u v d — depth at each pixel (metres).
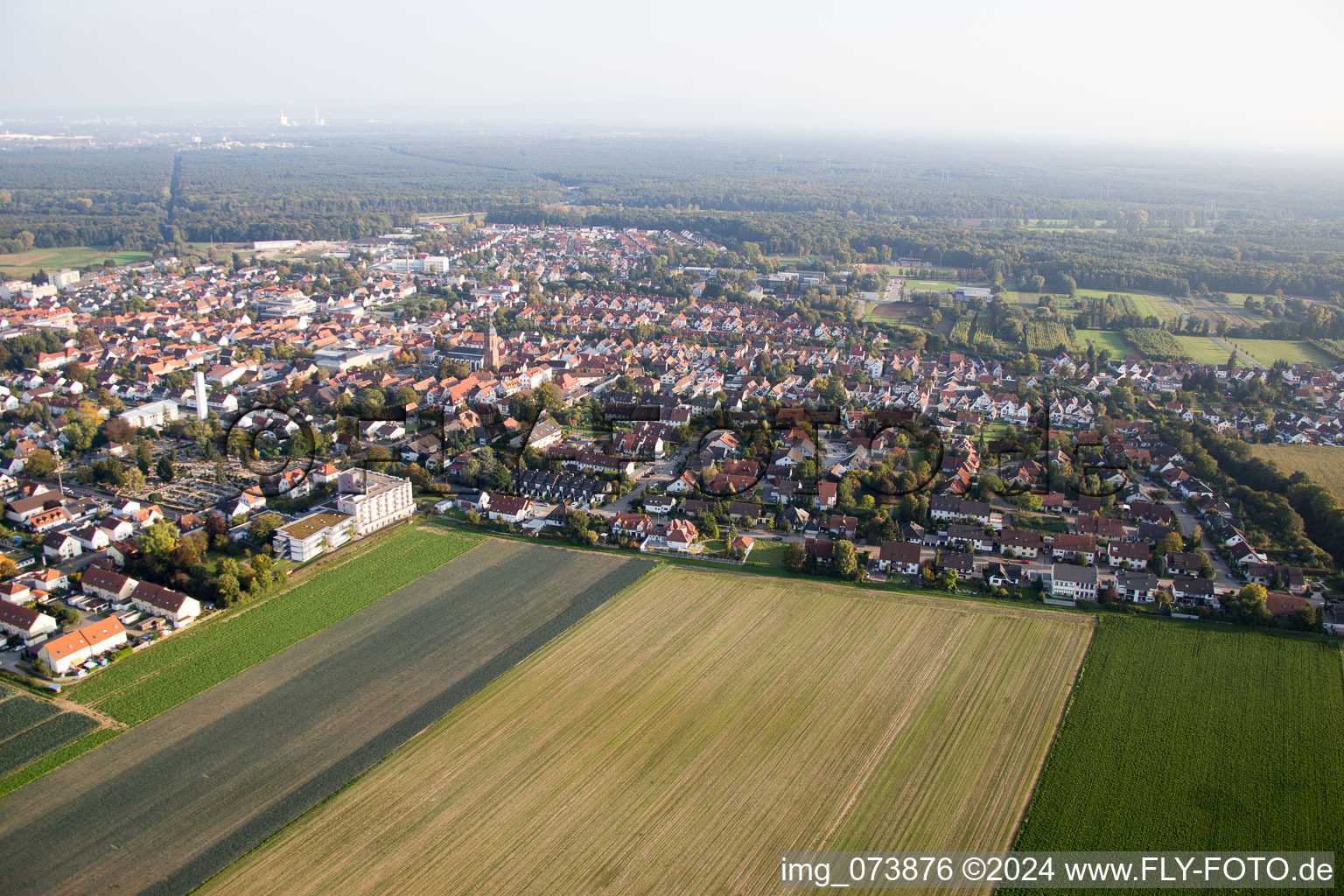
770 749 147.62
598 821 130.75
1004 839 128.75
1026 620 192.88
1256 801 137.00
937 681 168.50
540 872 120.75
